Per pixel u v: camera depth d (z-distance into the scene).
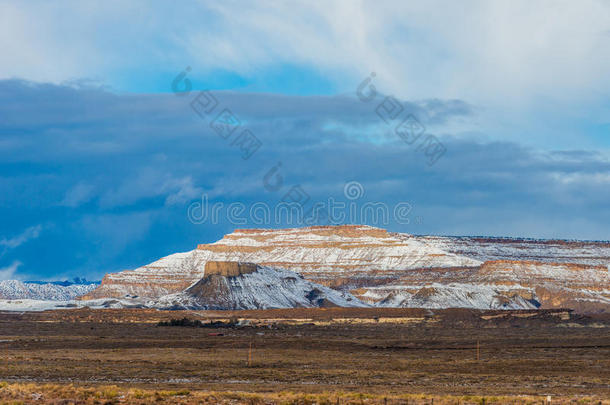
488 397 149.50
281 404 138.00
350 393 155.75
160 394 146.38
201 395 146.12
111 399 140.12
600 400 149.88
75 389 149.75
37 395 143.12
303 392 166.25
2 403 130.75
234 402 139.75
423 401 145.12
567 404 143.38
